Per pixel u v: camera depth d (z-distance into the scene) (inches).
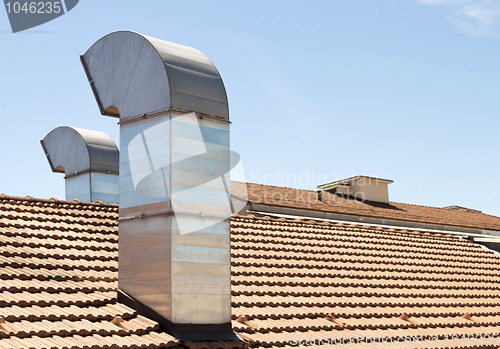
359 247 618.8
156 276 349.1
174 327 339.6
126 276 363.9
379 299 501.4
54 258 398.0
